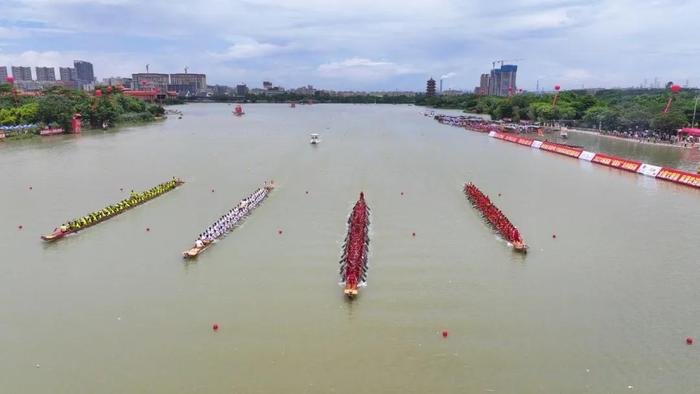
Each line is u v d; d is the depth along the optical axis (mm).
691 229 69750
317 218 74000
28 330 42688
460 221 73500
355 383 36000
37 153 132625
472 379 36562
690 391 35344
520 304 47688
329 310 46094
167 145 154500
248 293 49250
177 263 56625
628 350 40312
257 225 70562
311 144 161125
